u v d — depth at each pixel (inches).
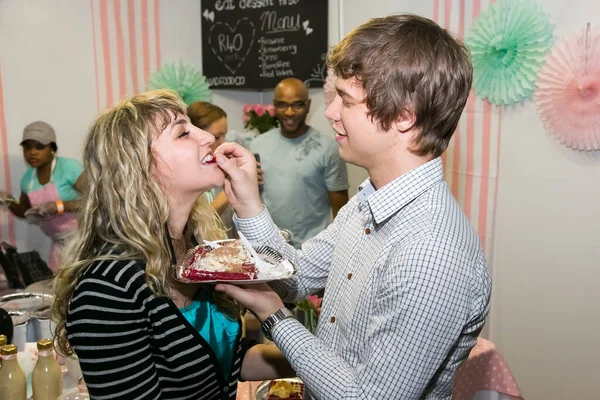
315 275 49.4
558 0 87.5
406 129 36.6
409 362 33.2
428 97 35.3
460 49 36.8
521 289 99.9
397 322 33.4
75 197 119.0
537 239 96.4
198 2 147.6
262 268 39.0
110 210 39.1
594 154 87.0
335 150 116.0
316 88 135.6
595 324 90.3
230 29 143.8
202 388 41.9
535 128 94.0
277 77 139.8
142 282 37.7
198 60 150.2
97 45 135.3
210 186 43.6
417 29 35.9
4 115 128.9
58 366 50.5
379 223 39.1
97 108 137.5
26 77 129.6
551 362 97.1
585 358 92.2
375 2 117.6
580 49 85.4
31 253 97.5
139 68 140.7
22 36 127.8
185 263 40.4
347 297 40.8
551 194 93.4
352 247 42.5
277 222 119.5
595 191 87.7
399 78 34.9
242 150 47.9
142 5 139.0
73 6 131.6
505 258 101.6
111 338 36.5
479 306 35.6
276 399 55.8
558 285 94.4
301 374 37.3
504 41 93.9
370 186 42.8
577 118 87.0
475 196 103.8
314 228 119.0
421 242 34.0
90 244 40.3
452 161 106.2
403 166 37.9
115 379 36.9
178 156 41.0
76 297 36.6
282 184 117.7
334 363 36.5
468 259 34.3
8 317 59.2
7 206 121.5
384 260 36.9
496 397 71.7
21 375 48.7
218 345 44.1
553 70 88.9
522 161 96.7
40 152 116.7
